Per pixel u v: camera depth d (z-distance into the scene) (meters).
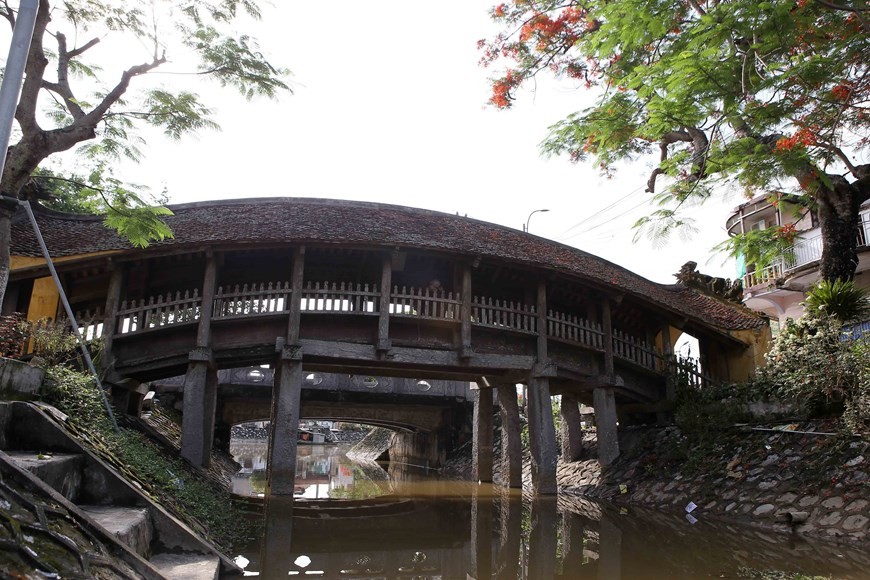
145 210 9.88
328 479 20.81
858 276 19.69
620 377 15.22
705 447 12.93
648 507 12.42
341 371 15.91
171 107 10.31
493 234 16.08
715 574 6.82
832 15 8.30
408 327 13.19
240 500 12.37
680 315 15.82
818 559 7.55
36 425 5.94
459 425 23.23
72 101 10.07
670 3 8.59
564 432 18.06
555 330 14.39
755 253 11.38
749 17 7.79
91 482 5.93
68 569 3.37
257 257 13.28
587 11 12.39
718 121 8.84
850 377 10.53
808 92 8.52
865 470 9.20
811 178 9.79
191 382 11.34
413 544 9.12
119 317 11.52
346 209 14.93
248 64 10.49
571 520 11.07
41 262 11.01
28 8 6.11
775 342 13.18
